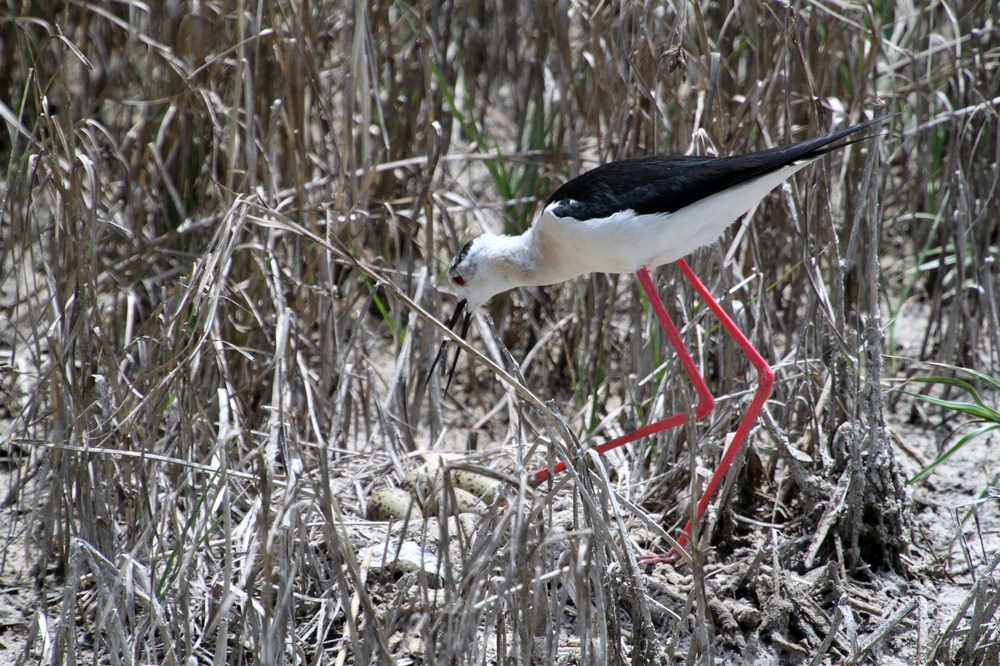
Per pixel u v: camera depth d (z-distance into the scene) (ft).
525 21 32.30
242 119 25.93
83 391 19.65
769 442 24.08
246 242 24.66
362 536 19.84
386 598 18.40
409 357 25.94
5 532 21.53
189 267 25.91
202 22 25.34
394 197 29.17
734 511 21.71
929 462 24.49
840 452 20.86
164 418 21.58
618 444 20.93
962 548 20.01
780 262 27.76
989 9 28.96
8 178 22.16
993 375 26.63
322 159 27.43
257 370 24.52
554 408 17.11
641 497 21.72
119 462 19.77
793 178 23.65
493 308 29.22
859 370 20.67
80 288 20.30
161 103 26.81
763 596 18.92
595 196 19.81
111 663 16.14
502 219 32.58
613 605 16.30
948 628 17.67
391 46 27.22
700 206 19.26
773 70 24.99
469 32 34.65
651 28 25.30
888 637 18.69
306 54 24.40
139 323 26.58
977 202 27.61
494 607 14.87
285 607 15.66
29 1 29.99
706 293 20.12
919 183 29.63
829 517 20.02
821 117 25.34
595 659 16.11
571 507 20.51
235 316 24.97
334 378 24.93
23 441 18.07
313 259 24.63
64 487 19.47
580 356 27.55
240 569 18.20
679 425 21.80
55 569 20.54
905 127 30.71
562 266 21.40
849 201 26.45
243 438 20.83
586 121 27.17
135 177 26.66
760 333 24.39
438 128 24.38
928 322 28.25
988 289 25.75
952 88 28.48
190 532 18.63
